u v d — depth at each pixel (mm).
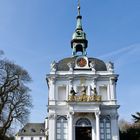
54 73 59750
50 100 58156
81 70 60406
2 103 54062
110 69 60344
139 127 66375
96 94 56750
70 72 59969
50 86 59219
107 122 57312
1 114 53938
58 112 57625
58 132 56719
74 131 56125
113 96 58531
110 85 59375
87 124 56781
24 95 57500
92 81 59531
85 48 66812
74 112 55500
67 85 59312
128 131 63375
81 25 69500
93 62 61062
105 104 58062
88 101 55656
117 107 57750
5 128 53781
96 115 55344
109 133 56656
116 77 59688
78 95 57781
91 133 56344
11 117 54938
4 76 56250
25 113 57156
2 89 55188
